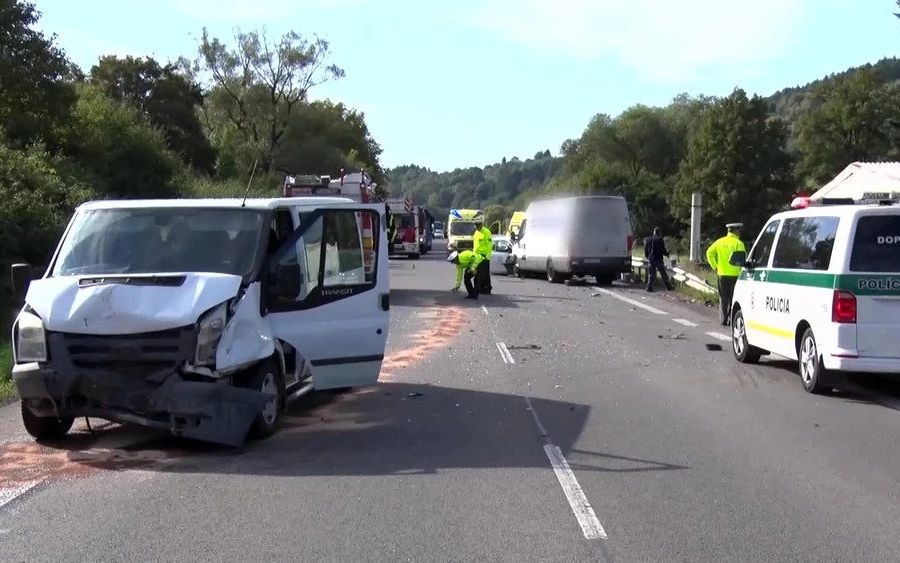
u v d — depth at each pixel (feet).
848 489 24.08
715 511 22.11
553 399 36.86
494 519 21.43
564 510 22.13
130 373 26.58
